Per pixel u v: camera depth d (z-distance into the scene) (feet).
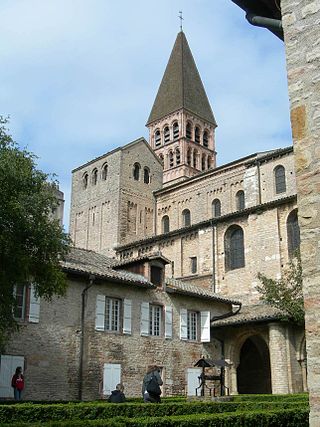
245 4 33.27
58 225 71.92
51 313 91.50
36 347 87.97
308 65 28.81
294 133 28.43
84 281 97.76
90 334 96.32
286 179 159.02
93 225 214.69
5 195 63.46
